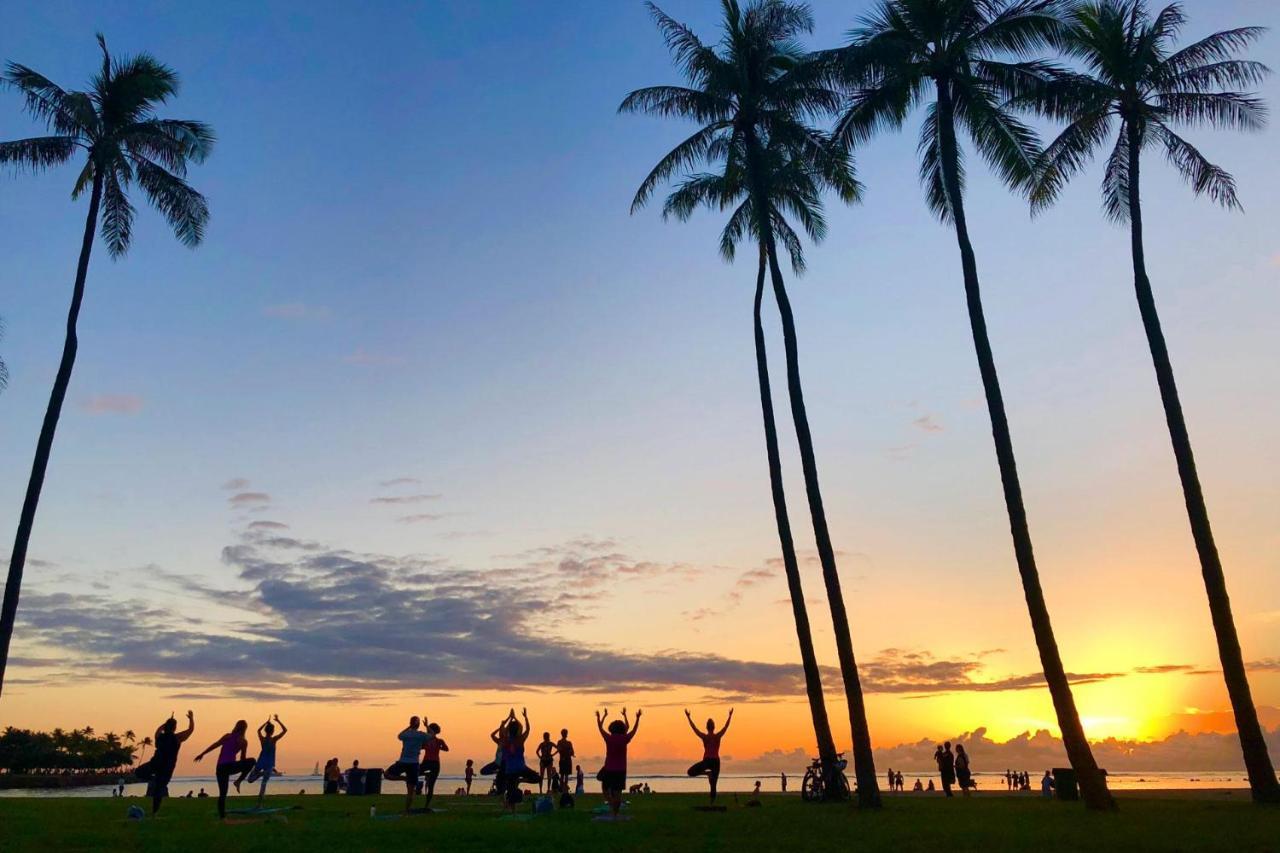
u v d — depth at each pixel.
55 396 28.53
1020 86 26.97
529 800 27.45
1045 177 30.00
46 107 30.75
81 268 30.02
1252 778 24.14
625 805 25.48
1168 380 26.69
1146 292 27.45
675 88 31.58
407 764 22.22
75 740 154.00
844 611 24.61
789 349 27.08
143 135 32.38
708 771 23.31
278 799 30.09
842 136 28.72
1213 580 25.20
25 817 20.52
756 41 31.14
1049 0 26.48
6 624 26.20
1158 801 25.94
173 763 21.41
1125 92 28.11
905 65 26.39
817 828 17.56
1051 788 31.69
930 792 37.12
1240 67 27.56
